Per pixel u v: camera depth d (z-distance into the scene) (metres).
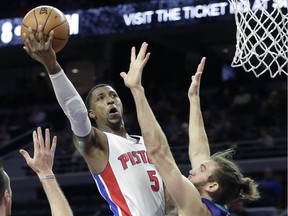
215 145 16.11
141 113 4.43
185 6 16.14
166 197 5.06
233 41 20.58
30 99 22.38
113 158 4.97
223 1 15.73
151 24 16.47
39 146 4.26
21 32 4.46
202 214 4.41
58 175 17.16
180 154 16.38
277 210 14.04
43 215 16.28
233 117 18.44
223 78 21.95
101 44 20.12
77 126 4.73
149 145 4.41
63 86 4.59
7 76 24.06
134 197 4.90
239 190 4.67
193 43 20.14
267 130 17.30
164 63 21.36
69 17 17.31
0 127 21.33
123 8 16.83
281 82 20.88
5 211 3.76
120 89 20.20
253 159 16.28
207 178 4.62
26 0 19.53
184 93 20.64
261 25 5.46
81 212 15.95
